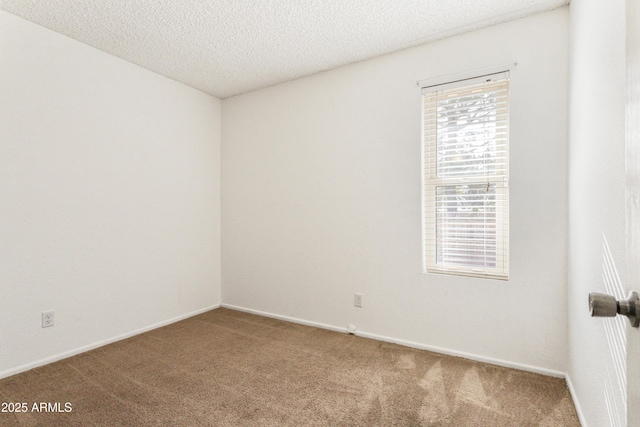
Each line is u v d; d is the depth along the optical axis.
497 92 2.26
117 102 2.68
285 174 3.18
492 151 2.28
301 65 2.82
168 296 3.09
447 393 1.89
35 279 2.21
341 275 2.86
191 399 1.84
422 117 2.49
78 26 2.24
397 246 2.60
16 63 2.11
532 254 2.11
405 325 2.57
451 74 2.36
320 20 2.17
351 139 2.80
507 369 2.16
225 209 3.60
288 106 3.16
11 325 2.10
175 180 3.16
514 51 2.16
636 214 0.58
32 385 1.98
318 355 2.39
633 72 0.61
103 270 2.59
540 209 2.09
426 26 2.24
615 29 1.14
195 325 3.04
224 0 1.97
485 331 2.27
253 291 3.40
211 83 3.21
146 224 2.90
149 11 2.07
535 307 2.11
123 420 1.65
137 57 2.69
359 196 2.77
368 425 1.62
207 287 3.49
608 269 1.21
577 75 1.76
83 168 2.46
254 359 2.34
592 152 1.45
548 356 2.08
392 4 2.01
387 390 1.92
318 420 1.66
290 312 3.16
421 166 2.50
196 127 3.36
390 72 2.61
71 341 2.39
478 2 1.99
